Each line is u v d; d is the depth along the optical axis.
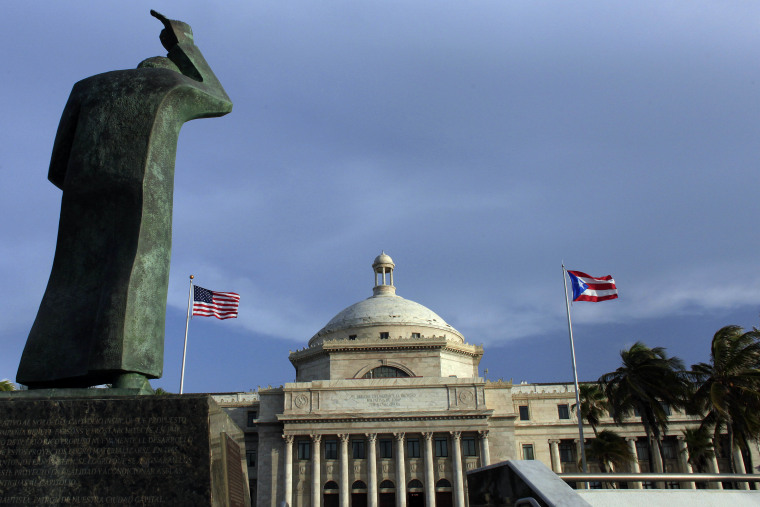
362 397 82.00
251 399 101.50
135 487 8.62
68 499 8.58
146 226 10.47
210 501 8.56
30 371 10.02
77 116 11.13
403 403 81.44
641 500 13.88
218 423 9.58
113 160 10.55
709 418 57.88
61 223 10.67
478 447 80.56
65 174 11.27
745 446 54.34
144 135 10.66
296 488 79.81
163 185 10.87
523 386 100.25
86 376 9.99
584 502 9.18
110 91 10.94
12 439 8.82
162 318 10.60
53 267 10.64
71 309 10.26
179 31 12.41
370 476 78.69
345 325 98.50
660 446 61.22
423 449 80.75
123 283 10.06
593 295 58.59
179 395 9.08
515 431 91.38
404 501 77.69
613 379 61.91
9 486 8.63
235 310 59.12
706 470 83.19
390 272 113.50
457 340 100.75
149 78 11.08
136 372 9.98
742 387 52.28
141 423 8.89
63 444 8.81
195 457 8.73
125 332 9.84
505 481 10.95
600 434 70.44
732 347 53.66
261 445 83.44
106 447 8.80
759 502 13.99
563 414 93.50
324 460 81.06
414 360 89.19
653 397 59.38
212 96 11.77
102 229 10.58
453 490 78.38
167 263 10.81
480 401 81.25
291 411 81.50
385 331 96.06
